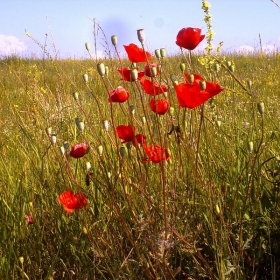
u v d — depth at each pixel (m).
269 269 0.83
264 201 0.88
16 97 2.30
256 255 0.84
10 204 0.98
